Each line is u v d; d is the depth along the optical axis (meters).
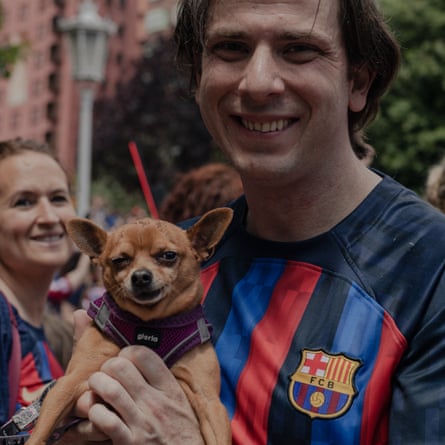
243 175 1.23
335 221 1.24
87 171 4.65
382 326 1.15
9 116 23.52
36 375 1.50
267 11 1.18
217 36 1.20
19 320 1.51
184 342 1.20
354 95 1.28
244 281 1.25
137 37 23.39
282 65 1.19
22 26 22.78
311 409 1.13
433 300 1.14
